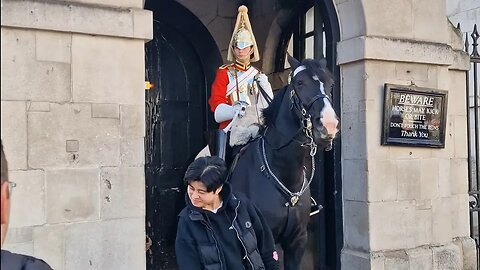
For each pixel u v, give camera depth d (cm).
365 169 489
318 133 331
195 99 740
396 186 502
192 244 273
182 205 716
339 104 515
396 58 499
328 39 521
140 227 397
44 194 366
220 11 744
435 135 523
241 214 285
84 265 378
